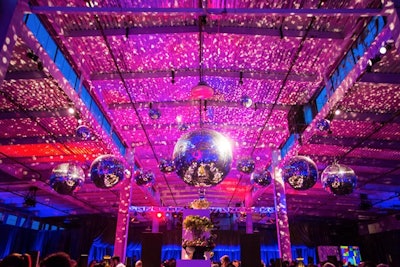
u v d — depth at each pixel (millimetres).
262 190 11656
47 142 7203
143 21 4801
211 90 4316
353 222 18234
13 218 14273
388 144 7234
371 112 6109
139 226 19438
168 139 9531
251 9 3197
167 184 14297
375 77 4824
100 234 16672
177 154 2930
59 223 17234
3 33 2953
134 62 5789
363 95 5383
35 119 6223
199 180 2898
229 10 3217
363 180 9922
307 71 6078
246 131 8789
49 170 9281
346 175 4102
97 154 8273
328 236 17781
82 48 5242
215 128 8711
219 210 10531
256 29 4938
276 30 4949
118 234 8844
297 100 7254
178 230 17891
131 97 7102
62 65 5246
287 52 5473
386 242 15336
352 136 7109
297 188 4371
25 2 3176
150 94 7035
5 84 5059
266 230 19188
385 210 14688
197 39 5176
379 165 8469
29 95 5465
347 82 4844
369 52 4180
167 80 6398
